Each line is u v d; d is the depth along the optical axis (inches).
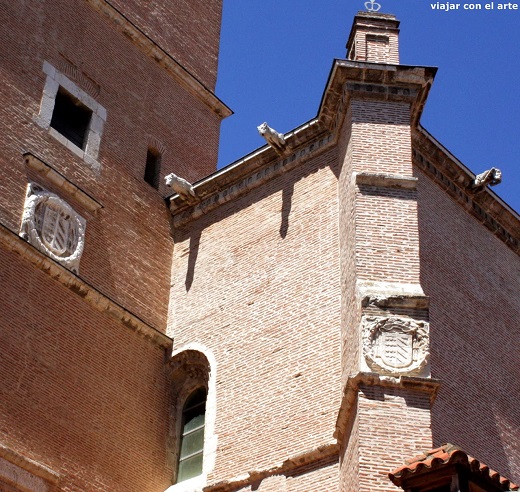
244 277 991.0
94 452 877.8
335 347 861.8
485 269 1018.7
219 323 981.2
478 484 680.4
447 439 847.7
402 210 868.0
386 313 791.1
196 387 983.0
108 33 1135.0
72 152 1017.5
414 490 687.1
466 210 1034.7
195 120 1210.6
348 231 877.8
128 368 952.9
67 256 947.3
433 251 950.4
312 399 852.6
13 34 1012.5
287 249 967.6
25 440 824.9
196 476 922.7
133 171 1083.3
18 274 887.1
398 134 919.7
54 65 1046.4
